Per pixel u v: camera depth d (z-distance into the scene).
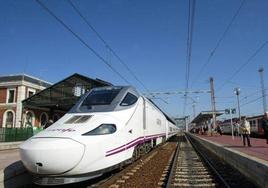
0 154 14.42
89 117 10.20
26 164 8.53
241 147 16.98
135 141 12.45
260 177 9.49
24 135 29.30
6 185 8.66
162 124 23.45
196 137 41.25
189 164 14.87
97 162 9.01
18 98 39.38
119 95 11.95
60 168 8.28
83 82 35.12
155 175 11.32
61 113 44.28
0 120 39.56
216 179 10.73
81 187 9.58
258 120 37.03
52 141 8.41
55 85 36.00
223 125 60.72
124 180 10.23
